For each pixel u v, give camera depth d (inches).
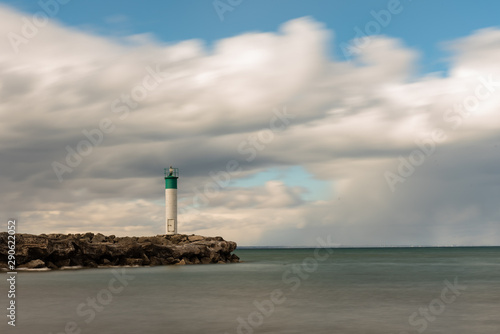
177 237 4133.9
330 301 1626.5
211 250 4261.8
